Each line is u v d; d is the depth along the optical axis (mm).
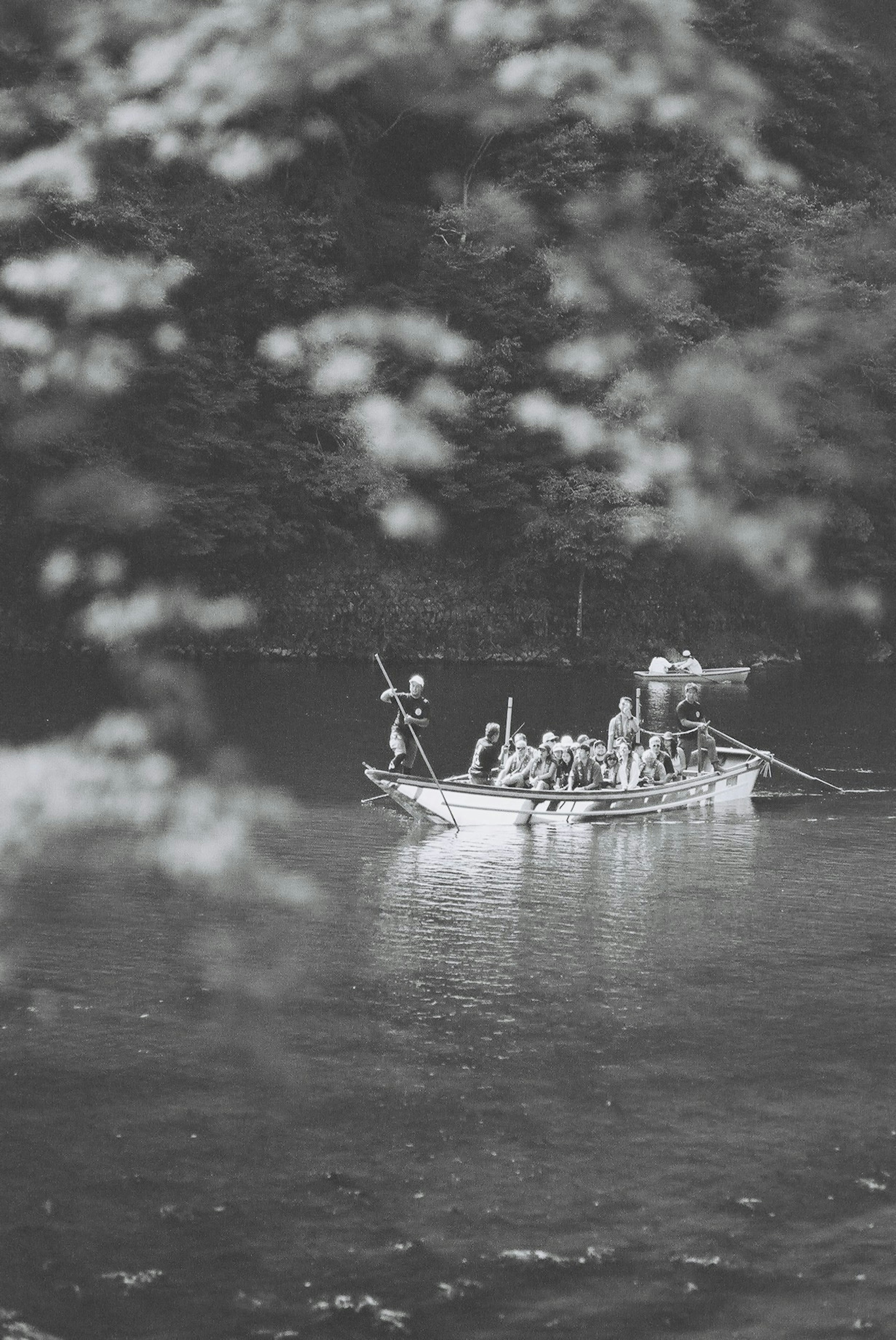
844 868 24375
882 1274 10672
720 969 17875
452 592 78062
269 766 34656
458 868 23828
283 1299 10266
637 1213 11500
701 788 31703
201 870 22734
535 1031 15445
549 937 19312
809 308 64250
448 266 68312
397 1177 12008
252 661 70938
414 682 30953
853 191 77875
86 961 17547
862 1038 15383
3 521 68062
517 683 63469
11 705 45406
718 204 68625
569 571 78938
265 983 16844
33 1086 13641
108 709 45219
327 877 22812
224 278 68375
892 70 76250
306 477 71750
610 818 29594
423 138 74000
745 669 68875
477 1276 10578
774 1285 10516
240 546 72562
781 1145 12719
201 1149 12430
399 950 18422
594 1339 9875
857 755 40875
